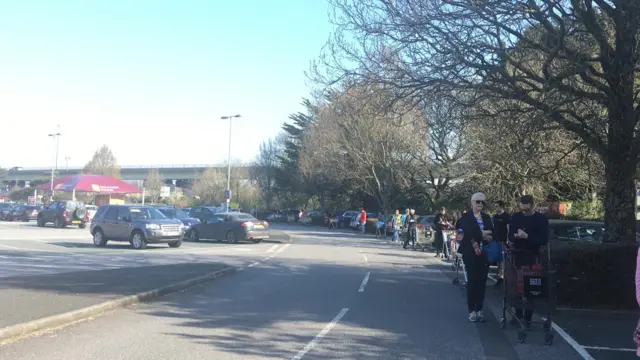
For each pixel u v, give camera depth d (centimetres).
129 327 887
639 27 1015
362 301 1179
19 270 1524
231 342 802
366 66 1227
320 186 6088
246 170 7800
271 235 3525
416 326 937
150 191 9025
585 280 1093
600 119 1157
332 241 3378
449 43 1112
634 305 1074
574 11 1076
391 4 1157
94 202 6838
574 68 1063
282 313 1031
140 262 1839
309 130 5353
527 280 845
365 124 3366
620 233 1182
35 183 9838
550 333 828
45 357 694
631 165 1156
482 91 1128
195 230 3056
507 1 1039
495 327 937
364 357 735
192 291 1274
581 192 2631
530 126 1118
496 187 2519
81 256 2000
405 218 2933
